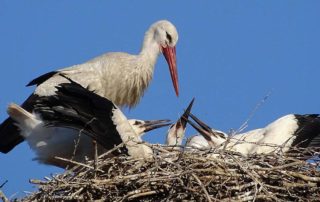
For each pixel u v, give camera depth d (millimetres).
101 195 14406
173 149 15180
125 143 15109
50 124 15820
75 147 15680
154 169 14438
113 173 14641
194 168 14508
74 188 14422
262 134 17422
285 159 14969
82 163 15109
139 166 14703
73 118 15711
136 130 17344
